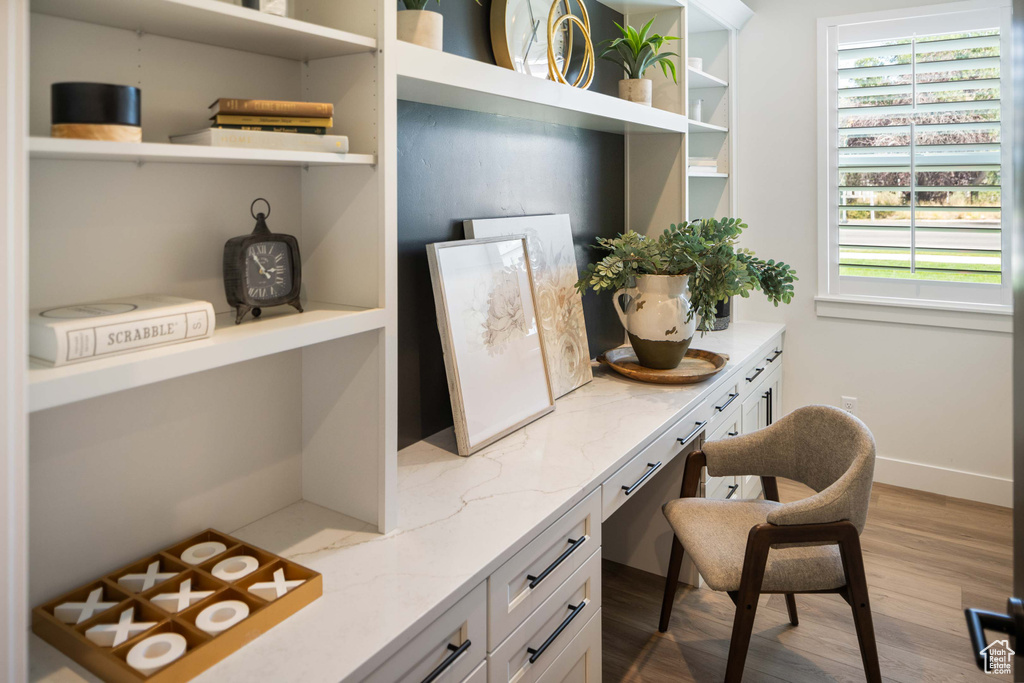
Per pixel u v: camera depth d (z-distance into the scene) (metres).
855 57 3.37
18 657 0.84
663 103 2.99
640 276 2.53
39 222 1.07
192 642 1.05
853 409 3.57
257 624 1.08
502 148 2.25
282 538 1.40
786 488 3.54
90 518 1.19
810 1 3.43
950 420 3.35
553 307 2.42
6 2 0.79
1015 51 0.85
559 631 1.60
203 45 1.26
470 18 2.05
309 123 1.18
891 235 3.38
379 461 1.41
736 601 1.80
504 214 2.28
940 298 3.32
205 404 1.36
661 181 3.06
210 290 1.32
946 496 3.38
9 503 0.82
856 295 3.51
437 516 1.50
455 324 1.88
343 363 1.45
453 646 1.26
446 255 1.88
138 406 1.24
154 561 1.26
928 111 3.24
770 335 3.35
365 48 1.29
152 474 1.27
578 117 2.30
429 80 1.52
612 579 2.66
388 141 1.32
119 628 1.04
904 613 2.40
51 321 0.93
